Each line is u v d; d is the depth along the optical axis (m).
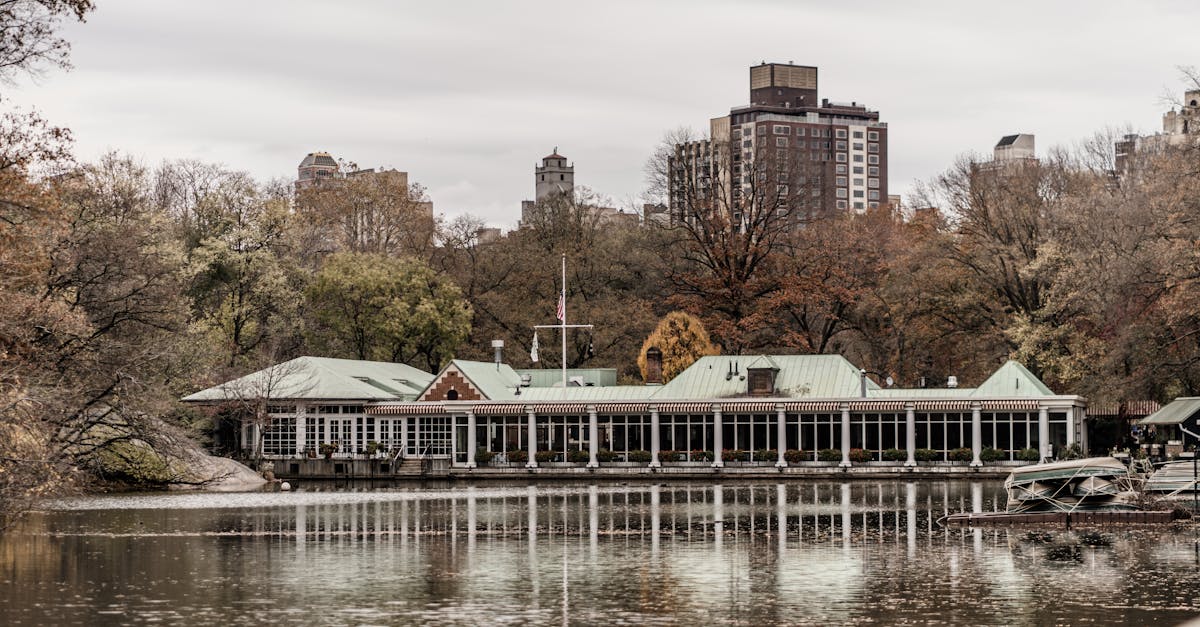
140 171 113.75
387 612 41.47
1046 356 106.44
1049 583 45.75
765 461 104.31
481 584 46.25
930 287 118.12
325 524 64.56
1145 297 90.69
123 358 76.12
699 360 108.62
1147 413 112.94
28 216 55.41
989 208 116.88
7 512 55.38
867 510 71.00
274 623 39.97
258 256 117.25
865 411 102.38
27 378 61.75
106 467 86.19
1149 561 50.25
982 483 92.38
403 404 109.31
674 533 60.44
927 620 40.09
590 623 39.84
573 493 86.12
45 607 42.28
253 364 117.44
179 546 56.09
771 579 47.06
